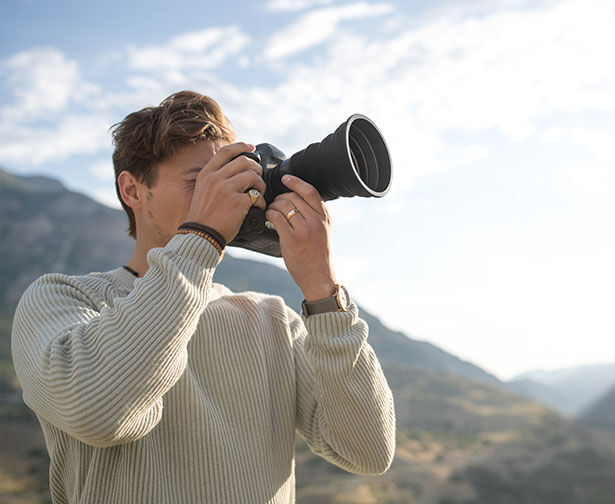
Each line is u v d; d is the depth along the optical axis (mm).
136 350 1188
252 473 1457
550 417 79938
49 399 1249
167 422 1391
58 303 1418
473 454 63719
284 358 1671
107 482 1349
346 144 1372
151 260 1290
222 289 1736
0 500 40875
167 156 1540
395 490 50156
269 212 1430
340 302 1440
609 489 55094
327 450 1620
